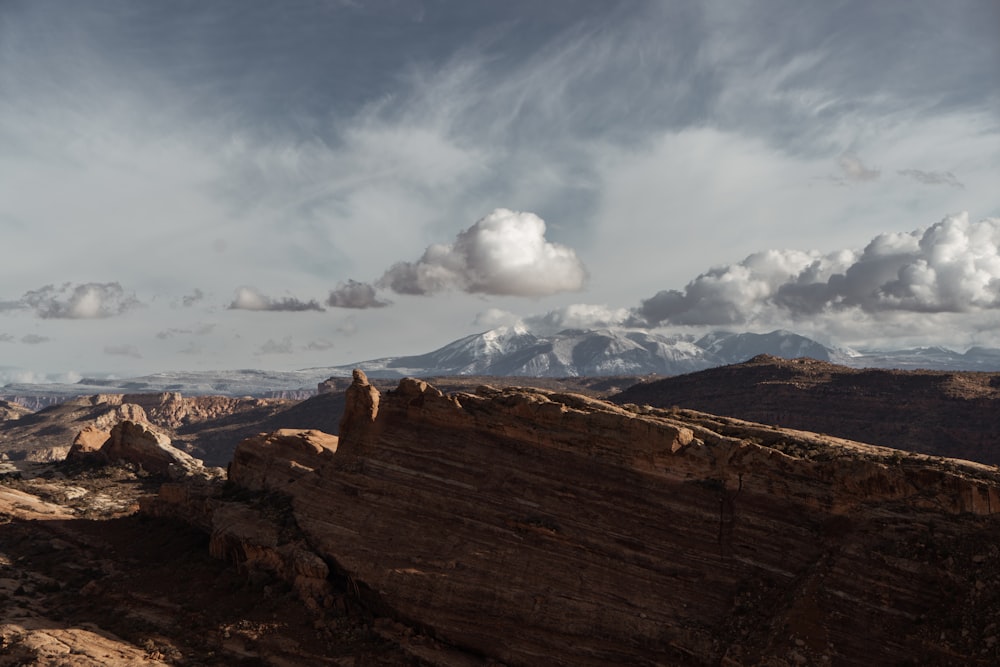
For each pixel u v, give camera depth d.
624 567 40.81
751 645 35.41
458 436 50.34
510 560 42.75
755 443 42.84
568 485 44.94
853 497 38.84
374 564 45.44
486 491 46.72
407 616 42.66
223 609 47.69
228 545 54.97
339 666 40.22
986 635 31.97
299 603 46.00
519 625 39.97
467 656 40.38
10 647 44.03
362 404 55.03
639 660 37.34
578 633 38.78
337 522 50.03
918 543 35.75
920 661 32.66
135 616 48.56
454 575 42.75
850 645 33.78
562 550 42.47
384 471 51.09
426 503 47.97
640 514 42.47
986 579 33.56
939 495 36.91
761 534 39.72
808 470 40.41
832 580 35.91
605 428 45.66
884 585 35.12
